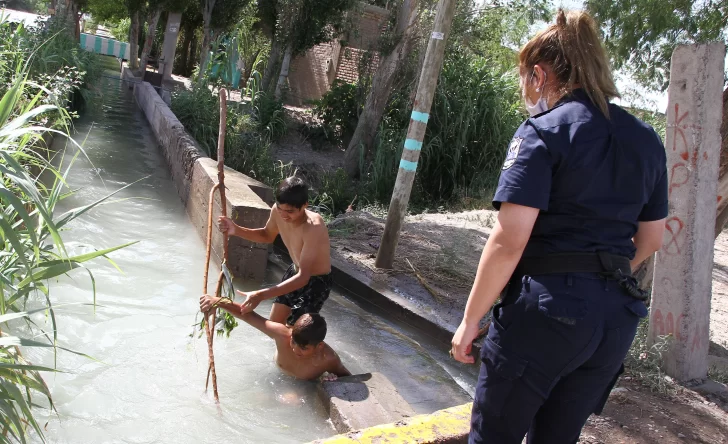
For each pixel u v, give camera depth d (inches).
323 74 962.1
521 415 92.0
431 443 135.3
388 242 282.5
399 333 225.1
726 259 411.8
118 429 141.5
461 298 260.1
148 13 925.8
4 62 357.4
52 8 1103.0
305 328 168.2
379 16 884.0
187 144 395.5
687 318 195.6
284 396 166.9
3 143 128.1
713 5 435.8
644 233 100.7
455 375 201.6
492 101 592.7
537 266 90.4
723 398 187.9
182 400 157.3
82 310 198.1
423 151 583.5
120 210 329.1
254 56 964.6
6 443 111.9
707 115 191.2
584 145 88.6
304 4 696.4
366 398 163.3
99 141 506.9
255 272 260.1
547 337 87.7
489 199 538.3
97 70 688.4
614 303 88.7
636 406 175.2
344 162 635.5
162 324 198.5
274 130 681.0
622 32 478.0
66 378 158.9
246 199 269.4
